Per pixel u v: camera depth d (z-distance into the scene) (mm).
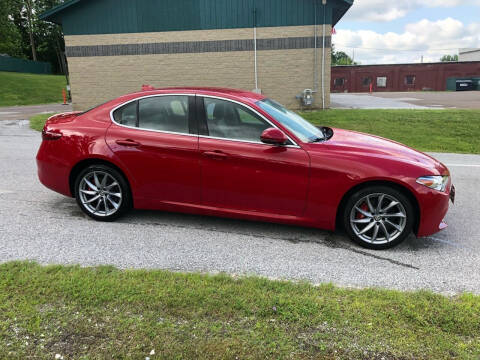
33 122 13867
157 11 16969
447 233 4465
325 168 3875
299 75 17219
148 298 2791
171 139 4223
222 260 3631
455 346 2396
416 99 24344
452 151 9703
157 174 4281
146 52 17312
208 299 2803
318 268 3521
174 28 17062
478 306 2828
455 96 27422
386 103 21141
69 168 4488
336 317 2639
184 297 2818
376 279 3336
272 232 4344
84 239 4027
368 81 42469
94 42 17328
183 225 4488
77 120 4605
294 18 16750
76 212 4832
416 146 10164
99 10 17031
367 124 12938
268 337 2430
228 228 4430
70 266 3305
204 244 3982
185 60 17328
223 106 4207
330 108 17750
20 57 69688
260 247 3947
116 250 3783
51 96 33375
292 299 2840
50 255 3617
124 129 4391
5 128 12648
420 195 3779
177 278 3131
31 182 6109
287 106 17531
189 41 17141
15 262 3346
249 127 4113
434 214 3842
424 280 3334
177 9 16906
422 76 41969
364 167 3828
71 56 17484
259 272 3412
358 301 2850
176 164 4203
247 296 2865
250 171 4027
